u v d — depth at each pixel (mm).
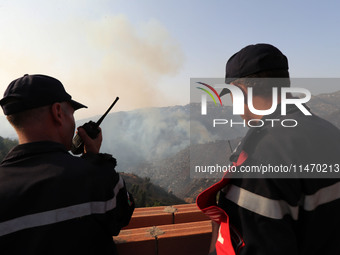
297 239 858
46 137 1218
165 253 1374
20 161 1134
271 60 968
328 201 836
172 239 1376
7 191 1028
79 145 1363
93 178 1139
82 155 1291
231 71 1069
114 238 1371
